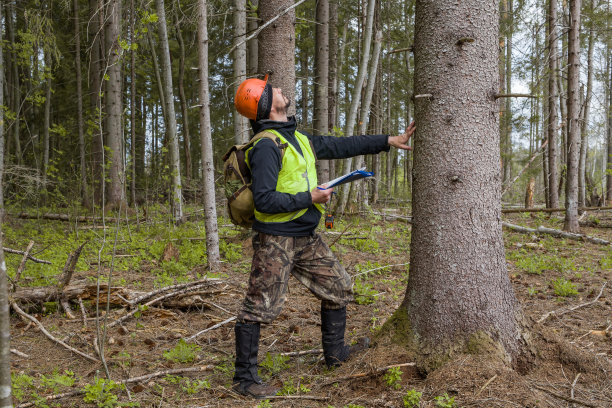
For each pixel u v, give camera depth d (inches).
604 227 418.0
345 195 442.3
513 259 278.5
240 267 246.4
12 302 165.3
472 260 107.6
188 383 113.4
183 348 132.0
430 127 109.0
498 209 111.6
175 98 952.9
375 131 649.0
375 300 185.2
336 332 118.3
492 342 105.9
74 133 711.1
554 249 307.7
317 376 114.3
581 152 601.3
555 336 115.0
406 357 109.0
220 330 156.9
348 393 104.5
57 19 682.8
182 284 190.1
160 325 162.4
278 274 107.5
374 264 252.8
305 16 647.1
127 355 132.5
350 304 185.3
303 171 107.2
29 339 146.9
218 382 116.7
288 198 101.8
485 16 106.4
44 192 403.2
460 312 107.4
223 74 682.8
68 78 746.2
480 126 107.1
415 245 114.1
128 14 319.0
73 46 709.9
